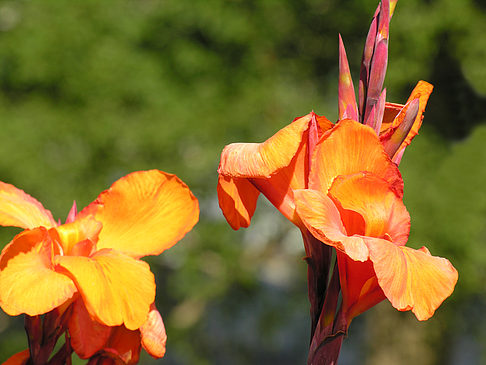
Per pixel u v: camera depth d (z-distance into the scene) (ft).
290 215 4.51
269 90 29.25
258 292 34.01
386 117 5.08
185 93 28.60
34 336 4.27
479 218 25.41
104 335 4.31
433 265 4.12
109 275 4.05
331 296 4.35
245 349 35.86
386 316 32.01
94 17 28.53
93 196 27.20
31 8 28.60
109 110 27.84
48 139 27.20
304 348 43.16
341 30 29.50
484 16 25.58
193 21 28.76
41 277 3.91
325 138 4.24
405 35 25.59
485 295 30.55
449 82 24.86
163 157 28.43
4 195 4.60
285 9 29.22
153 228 4.65
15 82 28.45
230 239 30.68
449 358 32.71
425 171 25.36
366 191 4.24
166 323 32.78
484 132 24.20
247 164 4.34
